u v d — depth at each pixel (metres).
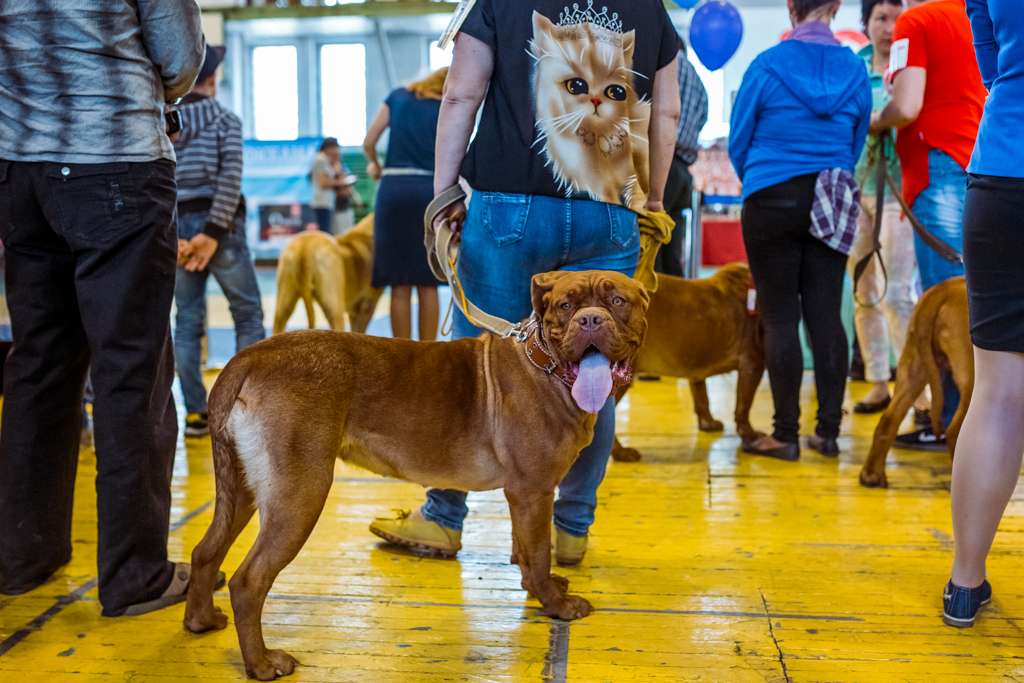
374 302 5.29
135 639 1.76
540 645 1.74
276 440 1.58
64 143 1.74
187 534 2.43
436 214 2.02
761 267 3.22
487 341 1.86
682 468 3.20
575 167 1.90
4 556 1.97
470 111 1.95
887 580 2.08
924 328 2.79
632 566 2.19
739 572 2.14
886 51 3.88
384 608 1.92
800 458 3.34
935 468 3.16
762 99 3.12
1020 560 2.19
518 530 1.82
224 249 3.76
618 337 1.59
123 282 1.78
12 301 1.94
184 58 1.84
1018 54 1.61
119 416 1.82
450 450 1.79
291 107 9.28
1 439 1.98
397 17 8.05
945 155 3.12
